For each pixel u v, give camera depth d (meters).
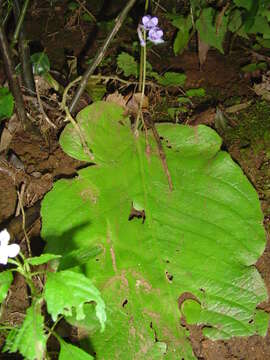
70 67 0.75
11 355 0.49
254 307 0.50
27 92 0.65
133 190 0.56
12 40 0.59
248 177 0.64
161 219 0.54
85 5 0.91
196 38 0.84
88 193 0.55
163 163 0.58
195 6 0.76
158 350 0.47
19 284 0.54
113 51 0.81
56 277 0.34
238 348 0.50
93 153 0.58
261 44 0.83
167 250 0.52
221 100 0.73
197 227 0.54
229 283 0.51
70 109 0.62
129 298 0.49
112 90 0.73
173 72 0.77
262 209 0.61
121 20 0.56
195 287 0.51
